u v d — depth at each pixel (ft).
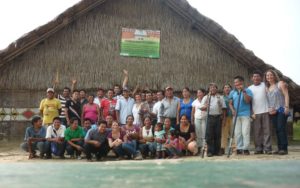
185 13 35.76
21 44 33.14
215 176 8.60
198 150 27.22
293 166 9.96
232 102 26.02
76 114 28.63
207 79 36.24
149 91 32.73
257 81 25.32
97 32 35.53
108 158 26.99
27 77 34.04
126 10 36.29
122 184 7.79
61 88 34.24
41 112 29.27
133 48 35.83
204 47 36.63
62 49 34.76
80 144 26.55
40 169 10.01
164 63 36.04
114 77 35.14
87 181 8.16
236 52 35.99
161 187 7.47
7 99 33.99
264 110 24.76
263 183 7.70
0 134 33.78
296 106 38.88
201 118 26.78
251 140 35.76
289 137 37.52
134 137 26.66
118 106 28.91
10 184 7.86
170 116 28.04
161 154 26.53
